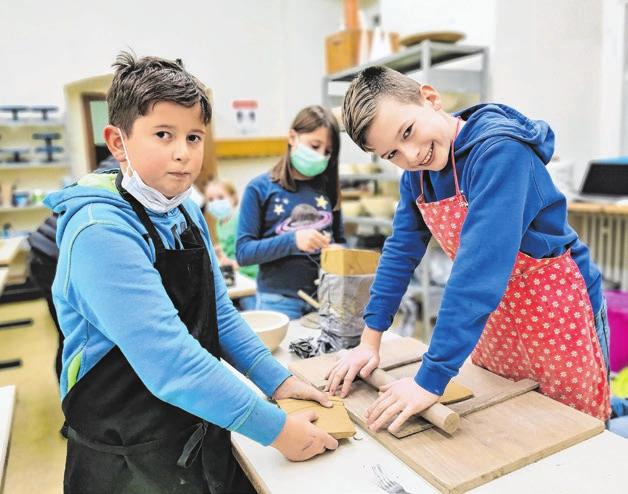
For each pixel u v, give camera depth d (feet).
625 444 2.65
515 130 2.89
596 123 10.83
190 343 2.51
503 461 2.44
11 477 6.78
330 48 12.91
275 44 16.35
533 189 2.95
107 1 13.85
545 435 2.66
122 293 2.39
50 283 6.15
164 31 14.67
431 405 2.77
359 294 4.18
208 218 12.28
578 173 10.82
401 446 2.63
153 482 2.82
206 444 2.91
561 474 2.41
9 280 14.96
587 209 8.97
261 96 16.40
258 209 5.97
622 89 10.32
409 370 3.50
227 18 15.55
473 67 10.83
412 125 2.85
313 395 3.11
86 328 2.67
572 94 10.67
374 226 13.53
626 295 8.71
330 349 4.11
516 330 3.46
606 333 3.78
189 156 2.60
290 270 5.80
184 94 2.50
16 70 13.29
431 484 2.40
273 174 6.04
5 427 3.03
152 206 2.77
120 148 2.68
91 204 2.56
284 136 16.39
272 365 3.28
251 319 4.56
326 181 6.12
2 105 13.29
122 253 2.43
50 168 14.55
